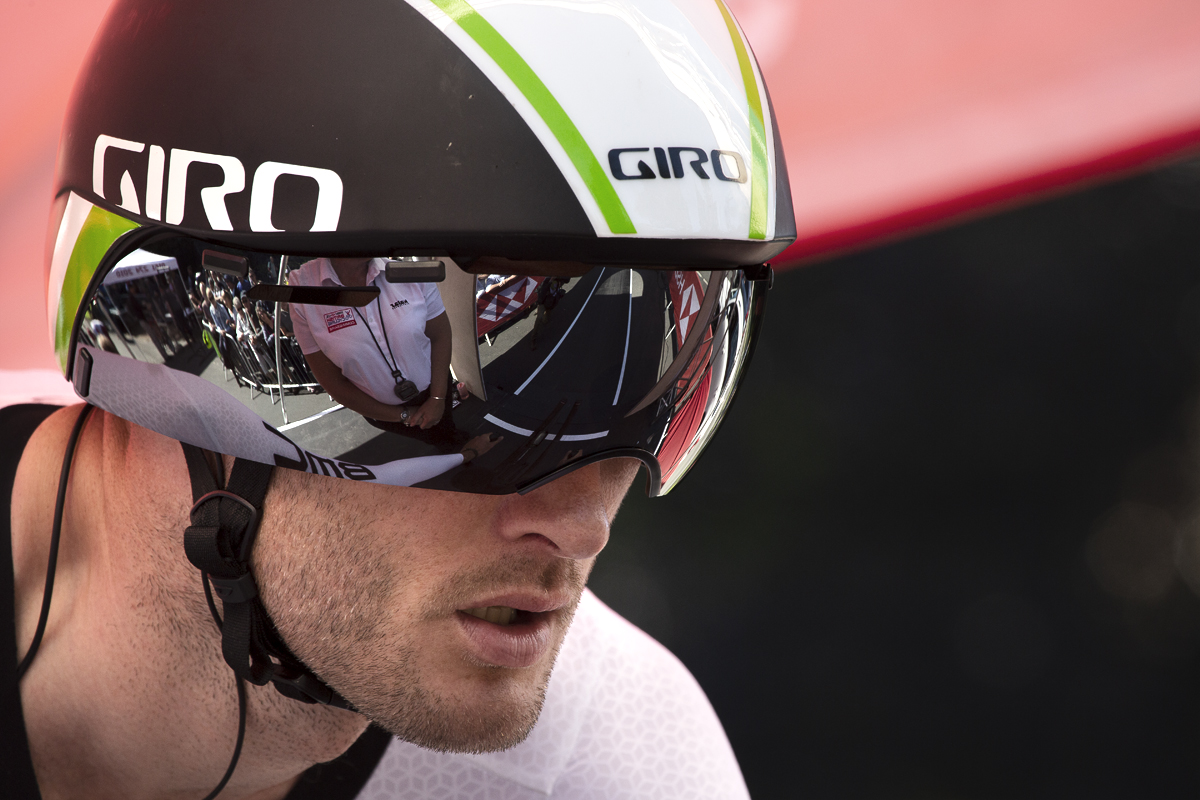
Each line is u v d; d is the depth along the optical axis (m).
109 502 2.48
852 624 17.31
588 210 1.90
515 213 1.89
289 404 2.06
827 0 5.57
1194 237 17.12
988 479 17.56
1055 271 17.20
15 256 4.46
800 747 17.09
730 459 17.41
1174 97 5.70
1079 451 17.56
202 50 2.04
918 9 5.55
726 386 2.45
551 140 1.90
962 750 16.97
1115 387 17.47
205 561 2.22
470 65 1.91
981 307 17.20
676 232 1.95
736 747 17.05
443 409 2.01
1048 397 17.44
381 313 1.97
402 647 2.19
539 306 1.98
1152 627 17.53
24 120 4.47
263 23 2.00
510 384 2.01
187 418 2.16
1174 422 17.52
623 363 2.05
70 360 2.29
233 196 1.99
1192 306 17.28
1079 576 17.64
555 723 3.25
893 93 5.58
